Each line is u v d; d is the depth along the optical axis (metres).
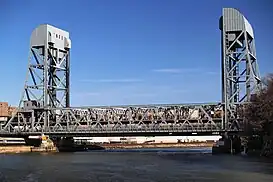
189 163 118.50
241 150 180.12
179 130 184.38
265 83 162.12
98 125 197.88
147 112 193.75
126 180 81.94
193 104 188.00
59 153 189.25
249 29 191.00
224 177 84.25
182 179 82.12
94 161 131.00
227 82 183.62
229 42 189.00
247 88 182.75
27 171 99.88
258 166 104.69
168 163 119.62
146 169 102.00
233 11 186.62
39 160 137.38
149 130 187.00
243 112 173.62
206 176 86.25
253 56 192.62
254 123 145.12
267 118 135.50
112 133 194.25
